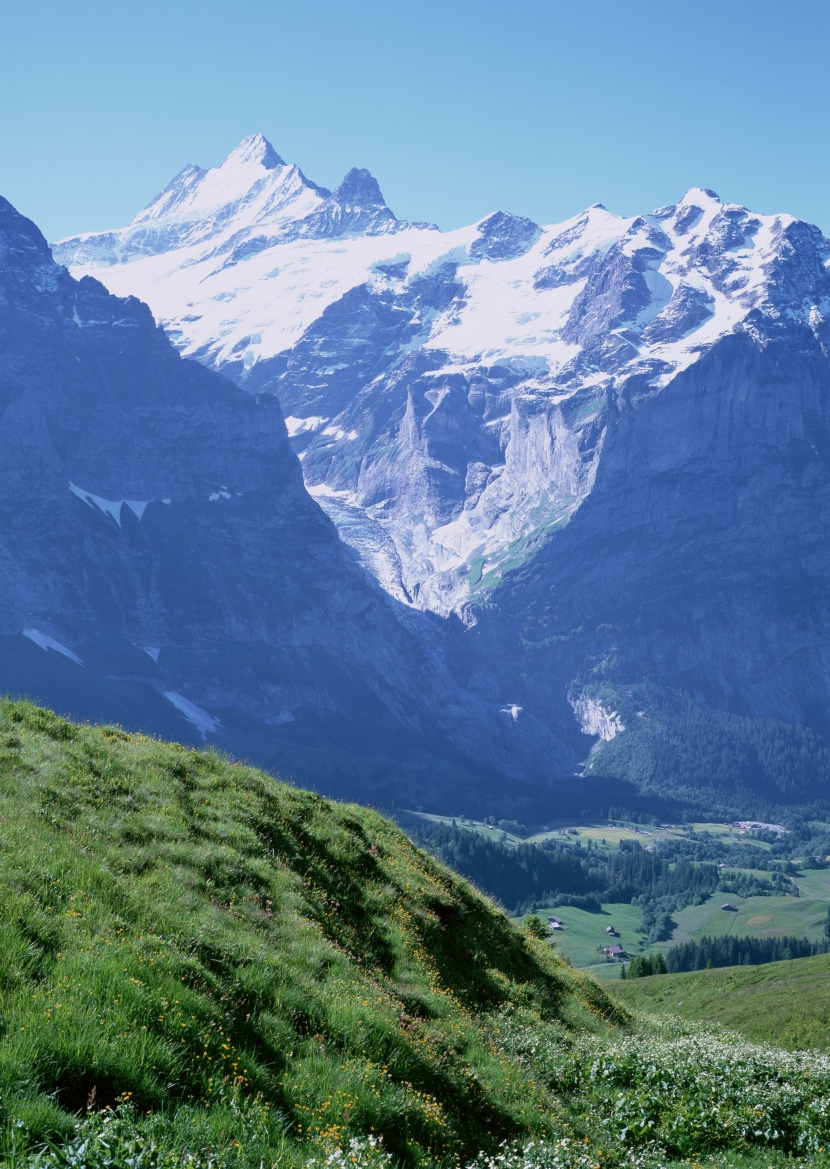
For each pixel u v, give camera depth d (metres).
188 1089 14.31
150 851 23.53
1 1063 12.70
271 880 25.77
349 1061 17.72
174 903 20.86
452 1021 24.97
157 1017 15.27
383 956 27.22
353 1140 14.52
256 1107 14.40
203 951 19.05
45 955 15.88
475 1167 16.67
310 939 23.23
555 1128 21.44
